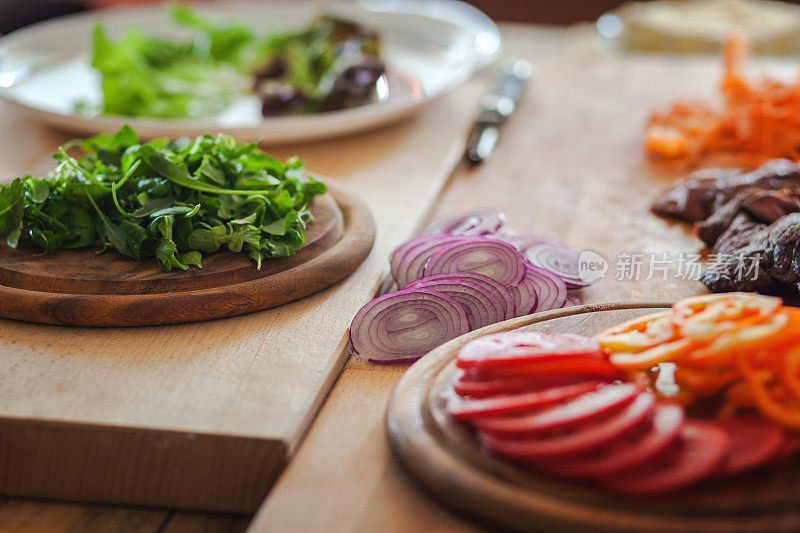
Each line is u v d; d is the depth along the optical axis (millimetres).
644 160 1069
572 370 654
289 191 869
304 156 1087
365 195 994
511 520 610
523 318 746
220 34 1357
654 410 632
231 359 746
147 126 1043
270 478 682
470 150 1077
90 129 1075
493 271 788
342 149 1105
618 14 1772
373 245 879
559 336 679
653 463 613
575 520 600
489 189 1012
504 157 1087
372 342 751
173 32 1442
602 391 635
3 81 1224
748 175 903
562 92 1285
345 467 664
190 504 695
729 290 804
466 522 628
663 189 997
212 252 817
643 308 757
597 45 1551
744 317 659
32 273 795
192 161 836
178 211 798
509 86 1258
